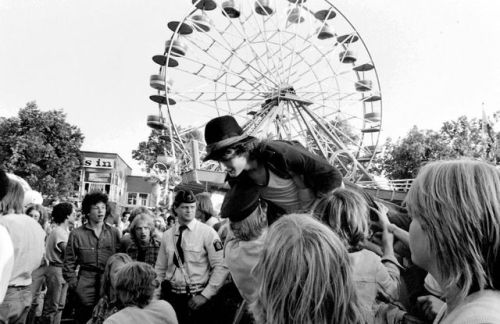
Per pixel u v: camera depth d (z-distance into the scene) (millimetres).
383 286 2502
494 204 1154
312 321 1406
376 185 19047
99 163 64250
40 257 4113
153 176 31984
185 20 17984
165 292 4605
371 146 22953
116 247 5641
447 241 1190
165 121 18828
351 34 21641
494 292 1137
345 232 2500
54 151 52500
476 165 1252
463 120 46250
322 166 2848
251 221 2842
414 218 1328
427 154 44375
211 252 4504
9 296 3740
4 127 50781
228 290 4480
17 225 3852
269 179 2861
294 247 1477
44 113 52219
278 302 1452
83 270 5352
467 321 1056
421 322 2270
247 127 20609
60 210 6688
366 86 22203
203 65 18641
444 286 1256
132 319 2984
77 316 5285
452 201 1193
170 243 4699
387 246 2906
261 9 20203
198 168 15992
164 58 17672
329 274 1444
